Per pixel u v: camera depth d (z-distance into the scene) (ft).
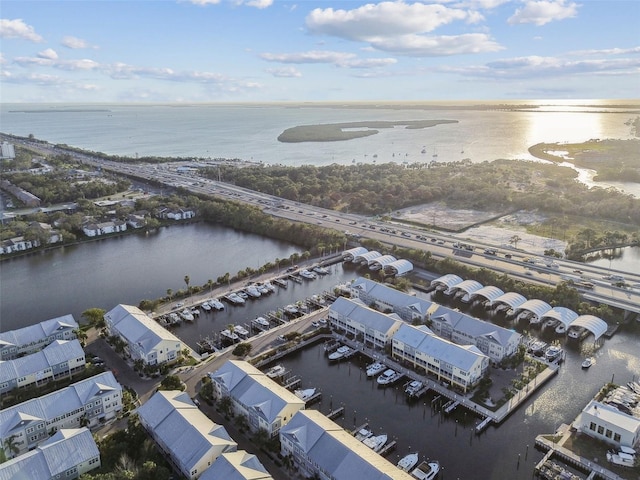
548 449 390.63
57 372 481.05
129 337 517.14
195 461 343.05
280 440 383.86
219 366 504.84
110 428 413.80
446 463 378.32
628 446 382.22
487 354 523.29
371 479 319.27
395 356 528.22
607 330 582.76
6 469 323.98
